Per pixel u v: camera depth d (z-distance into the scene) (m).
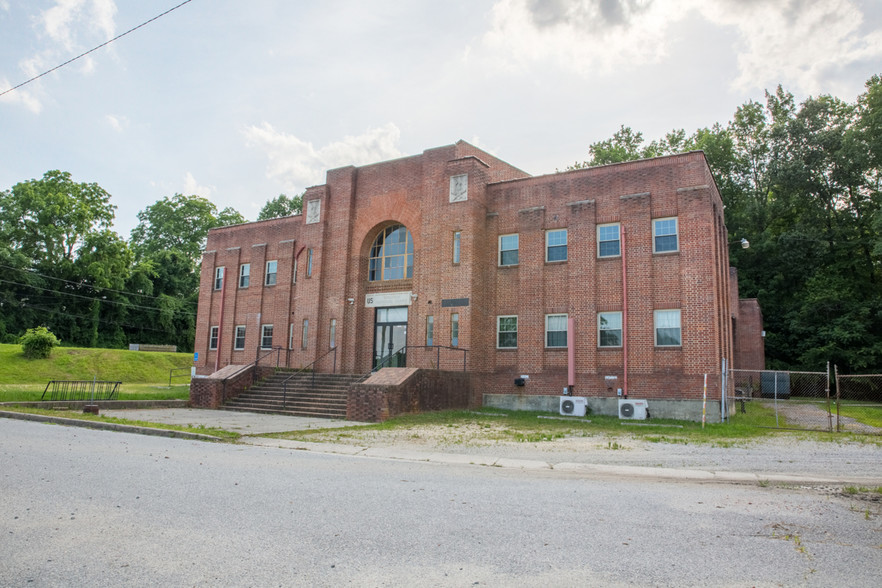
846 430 18.38
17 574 4.78
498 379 25.70
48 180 62.94
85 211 62.69
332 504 7.46
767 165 48.62
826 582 5.06
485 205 27.06
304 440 14.75
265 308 34.56
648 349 22.86
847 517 7.41
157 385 38.97
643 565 5.39
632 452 13.34
